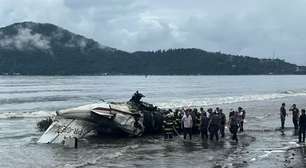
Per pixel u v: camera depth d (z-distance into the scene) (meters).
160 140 28.02
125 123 29.16
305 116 25.88
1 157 22.53
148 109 31.81
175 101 74.19
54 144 26.92
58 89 126.38
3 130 34.38
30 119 43.31
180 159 21.17
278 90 127.62
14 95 96.44
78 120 29.50
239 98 84.19
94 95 98.38
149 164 19.98
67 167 19.56
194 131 30.20
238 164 19.53
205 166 19.33
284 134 30.11
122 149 24.53
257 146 24.83
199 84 178.62
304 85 174.50
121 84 171.50
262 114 47.25
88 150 24.48
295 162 19.97
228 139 27.66
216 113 28.00
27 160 21.67
